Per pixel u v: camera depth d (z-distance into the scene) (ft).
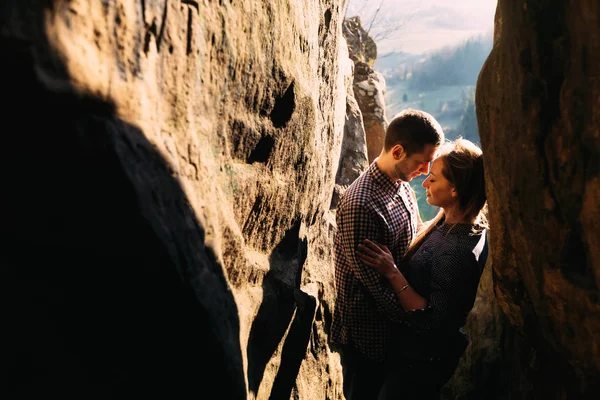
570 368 5.34
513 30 5.08
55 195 3.32
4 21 2.83
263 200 5.67
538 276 5.29
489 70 5.70
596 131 4.29
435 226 7.56
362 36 20.24
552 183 4.87
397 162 7.20
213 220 4.24
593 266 4.57
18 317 3.50
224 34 4.55
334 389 8.23
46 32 2.96
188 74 4.11
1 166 3.21
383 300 7.18
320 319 8.14
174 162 3.78
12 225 3.35
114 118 3.38
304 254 7.23
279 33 5.70
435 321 6.92
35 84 2.95
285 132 5.92
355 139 13.38
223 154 4.80
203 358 4.00
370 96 16.85
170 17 3.86
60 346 3.64
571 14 4.41
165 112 3.88
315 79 7.39
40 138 3.17
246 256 5.30
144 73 3.63
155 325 3.84
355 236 7.22
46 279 3.52
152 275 3.61
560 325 5.19
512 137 5.30
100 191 3.35
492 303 7.93
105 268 3.55
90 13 3.21
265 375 5.74
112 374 3.85
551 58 4.70
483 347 7.75
